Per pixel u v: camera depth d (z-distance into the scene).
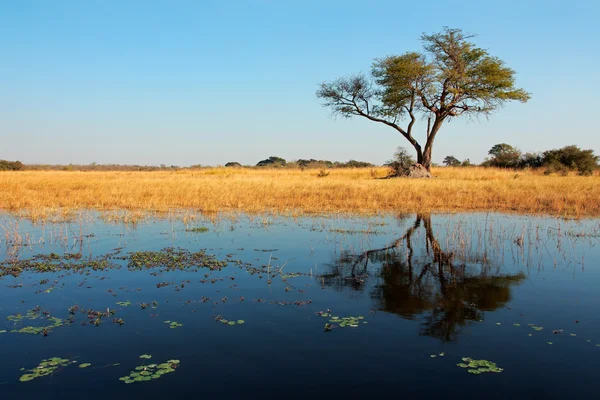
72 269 7.72
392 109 33.44
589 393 3.78
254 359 4.38
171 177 31.02
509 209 15.32
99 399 3.71
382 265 7.95
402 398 3.70
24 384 3.95
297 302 6.00
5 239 10.22
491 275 7.30
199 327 5.17
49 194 18.56
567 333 4.98
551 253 8.80
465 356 4.43
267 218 13.38
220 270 7.64
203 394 3.77
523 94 31.58
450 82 31.59
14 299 6.19
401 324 5.25
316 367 4.22
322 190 19.38
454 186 20.67
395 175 31.61
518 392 3.79
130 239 10.30
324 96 35.66
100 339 4.86
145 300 6.12
